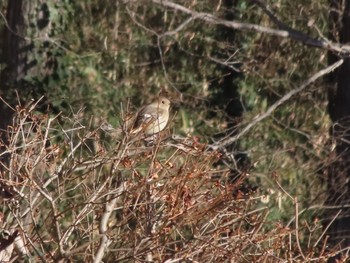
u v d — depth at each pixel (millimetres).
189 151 9242
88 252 9414
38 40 18344
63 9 18609
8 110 17969
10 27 18422
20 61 18281
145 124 9422
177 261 9008
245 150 18266
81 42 18703
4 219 9438
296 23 19641
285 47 19406
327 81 19031
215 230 9062
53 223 9062
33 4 18391
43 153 9164
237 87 19266
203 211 8945
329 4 19234
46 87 18109
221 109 19266
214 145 14859
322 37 15906
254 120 15625
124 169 9094
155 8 19234
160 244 9070
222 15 19438
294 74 19391
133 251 8914
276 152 18219
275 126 18797
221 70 19391
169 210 8867
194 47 19406
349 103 17578
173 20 19172
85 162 9133
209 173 9531
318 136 18609
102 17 18922
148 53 19234
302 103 19062
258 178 17797
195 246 8969
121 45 18969
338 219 17016
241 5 19469
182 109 18875
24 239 9133
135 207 8898
